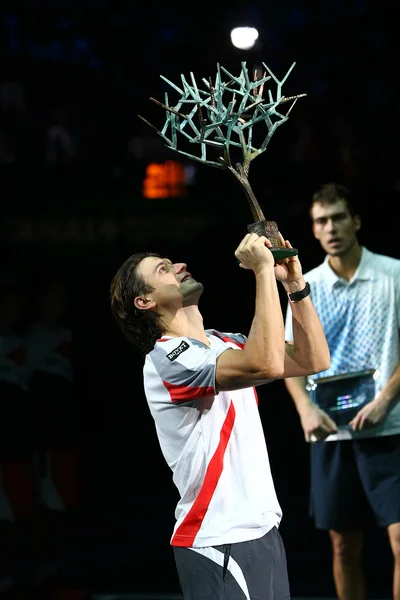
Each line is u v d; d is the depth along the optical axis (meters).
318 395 7.61
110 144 20.08
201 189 18.97
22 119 20.34
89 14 20.56
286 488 15.34
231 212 17.97
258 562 4.69
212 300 17.56
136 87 20.41
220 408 4.83
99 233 18.45
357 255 7.55
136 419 17.16
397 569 7.31
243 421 4.87
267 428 15.90
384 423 7.34
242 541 4.68
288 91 19.44
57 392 10.11
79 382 17.31
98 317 17.91
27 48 20.78
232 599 4.64
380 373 7.44
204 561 4.69
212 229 17.92
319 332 5.20
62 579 10.02
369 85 19.59
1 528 10.05
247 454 4.82
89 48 20.64
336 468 7.59
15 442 9.92
